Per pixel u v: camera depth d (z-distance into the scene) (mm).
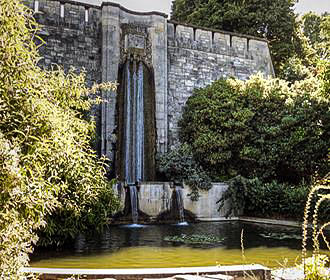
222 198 13438
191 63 17938
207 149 15500
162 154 15320
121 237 9094
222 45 18875
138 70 16109
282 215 12258
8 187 2543
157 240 8625
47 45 15070
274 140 14812
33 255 6695
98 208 7129
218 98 16188
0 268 2547
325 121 13828
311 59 25531
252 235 9453
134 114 15680
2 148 2527
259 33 23531
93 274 4184
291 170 15164
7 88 3127
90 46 15812
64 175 5457
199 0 24859
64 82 4527
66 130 3938
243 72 19203
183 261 6398
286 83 16500
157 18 16797
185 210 12844
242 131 15344
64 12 15578
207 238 8922
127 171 15094
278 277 4309
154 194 12383
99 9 16188
